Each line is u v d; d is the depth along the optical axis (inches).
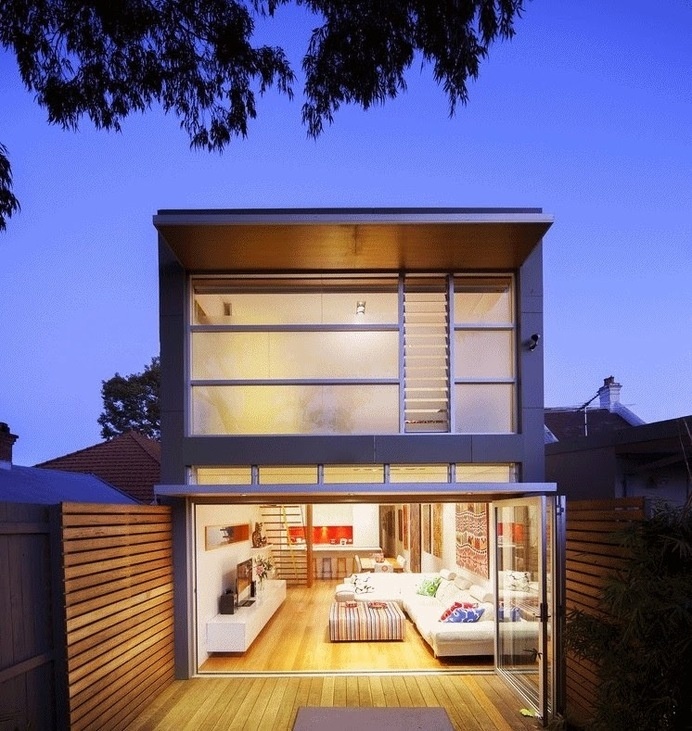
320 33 155.6
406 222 259.0
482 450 292.4
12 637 168.9
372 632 360.5
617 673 158.9
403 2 147.4
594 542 215.2
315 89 162.6
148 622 260.7
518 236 271.4
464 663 316.2
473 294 307.6
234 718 241.4
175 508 297.1
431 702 258.5
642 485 332.8
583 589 221.6
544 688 232.5
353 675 296.5
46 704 182.7
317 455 291.0
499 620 298.2
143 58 163.9
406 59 156.1
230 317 304.8
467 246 280.5
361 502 309.4
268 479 297.1
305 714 178.5
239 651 325.4
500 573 300.0
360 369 301.4
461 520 426.6
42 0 153.4
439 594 399.5
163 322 298.8
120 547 235.1
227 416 299.1
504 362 304.3
